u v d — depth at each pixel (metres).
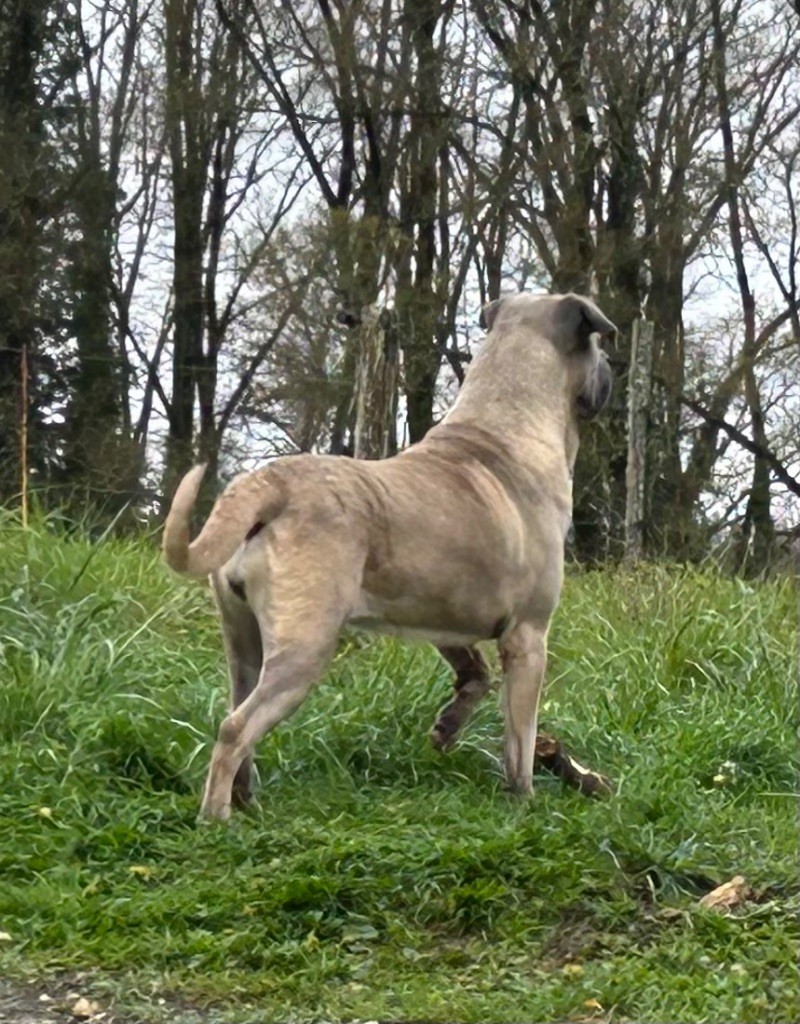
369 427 6.26
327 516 3.67
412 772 4.24
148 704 4.27
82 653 4.49
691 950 3.07
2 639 4.55
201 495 12.98
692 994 2.88
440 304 13.42
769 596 6.08
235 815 3.68
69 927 3.11
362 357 6.28
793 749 4.60
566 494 4.22
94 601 5.00
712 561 6.84
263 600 3.67
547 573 4.07
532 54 13.02
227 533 3.58
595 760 4.50
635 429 8.19
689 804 3.94
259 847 3.51
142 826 3.63
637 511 8.12
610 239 12.88
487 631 3.99
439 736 4.25
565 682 5.14
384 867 3.34
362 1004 2.86
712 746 4.57
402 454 4.00
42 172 13.73
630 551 8.04
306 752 4.21
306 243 13.79
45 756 3.88
